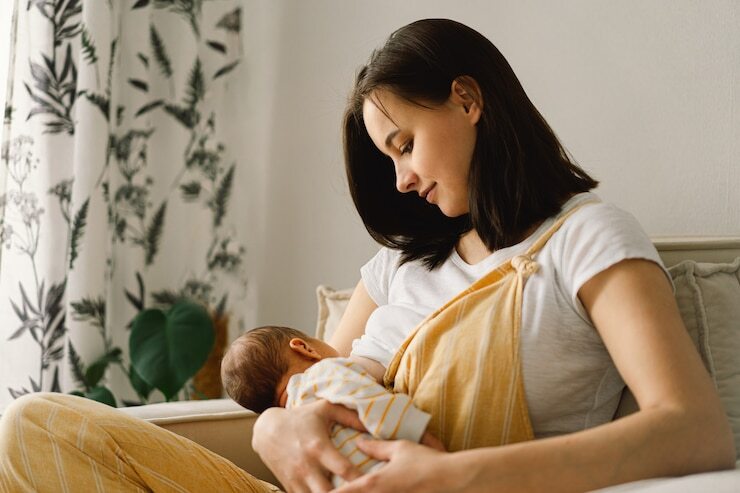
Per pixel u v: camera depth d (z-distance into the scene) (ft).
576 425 3.69
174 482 3.89
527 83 6.66
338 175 8.29
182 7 8.41
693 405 3.02
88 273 7.88
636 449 2.95
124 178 8.27
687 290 3.96
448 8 7.29
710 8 5.45
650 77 5.80
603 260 3.45
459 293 3.88
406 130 4.00
